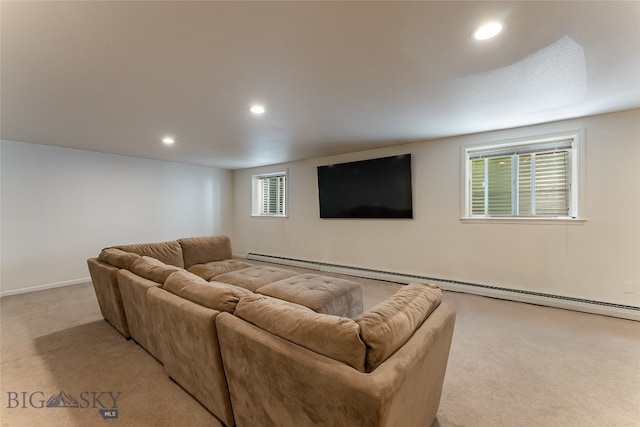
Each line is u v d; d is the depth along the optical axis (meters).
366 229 4.62
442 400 1.67
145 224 5.21
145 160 5.23
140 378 1.89
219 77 2.05
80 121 3.03
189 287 1.65
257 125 3.22
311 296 2.32
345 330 0.99
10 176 3.83
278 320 1.18
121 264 2.46
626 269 2.82
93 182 4.58
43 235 4.09
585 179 2.98
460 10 1.37
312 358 0.99
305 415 1.03
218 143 4.07
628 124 2.79
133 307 2.21
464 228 3.72
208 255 3.89
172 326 1.65
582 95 2.41
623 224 2.83
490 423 1.49
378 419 0.84
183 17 1.40
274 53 1.75
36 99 2.42
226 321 1.30
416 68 1.94
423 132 3.54
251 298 1.39
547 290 3.21
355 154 4.68
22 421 1.52
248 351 1.19
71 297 3.67
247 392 1.26
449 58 1.82
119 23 1.43
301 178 5.45
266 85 2.19
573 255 3.07
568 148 3.15
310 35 1.57
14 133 3.48
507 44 1.66
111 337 2.49
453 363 2.05
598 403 1.63
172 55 1.75
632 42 1.64
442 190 3.88
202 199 6.13
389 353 0.99
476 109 2.74
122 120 3.01
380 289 3.89
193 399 1.68
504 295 3.41
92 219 4.56
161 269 2.04
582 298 3.02
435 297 1.46
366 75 2.04
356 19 1.43
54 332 2.60
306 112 2.80
